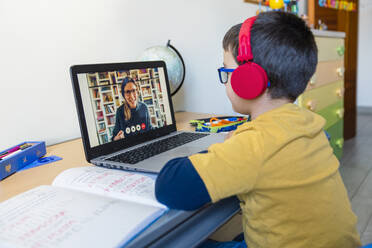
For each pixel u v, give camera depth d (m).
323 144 0.63
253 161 0.54
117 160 0.83
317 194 0.58
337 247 0.60
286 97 0.66
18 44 1.09
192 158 0.57
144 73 1.05
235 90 0.66
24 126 1.12
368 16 4.73
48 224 0.50
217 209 0.65
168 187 0.55
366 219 1.82
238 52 0.65
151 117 1.06
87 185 0.66
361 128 4.05
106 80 0.92
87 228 0.48
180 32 1.71
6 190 0.72
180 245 0.57
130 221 0.50
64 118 1.24
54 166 0.89
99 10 1.31
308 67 0.64
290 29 0.62
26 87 1.12
